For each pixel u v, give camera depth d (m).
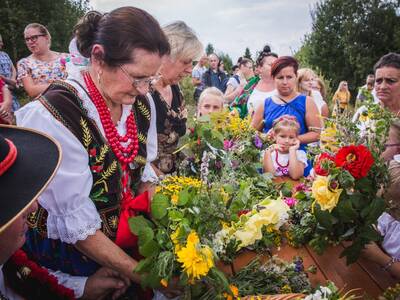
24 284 1.60
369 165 1.86
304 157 3.39
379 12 16.09
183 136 2.66
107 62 1.49
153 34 1.47
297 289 1.80
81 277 1.76
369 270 2.01
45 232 1.63
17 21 14.35
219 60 9.75
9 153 1.08
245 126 3.25
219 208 1.53
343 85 8.11
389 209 2.08
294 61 3.89
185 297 1.52
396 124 2.20
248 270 1.84
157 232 1.57
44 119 1.49
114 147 1.64
